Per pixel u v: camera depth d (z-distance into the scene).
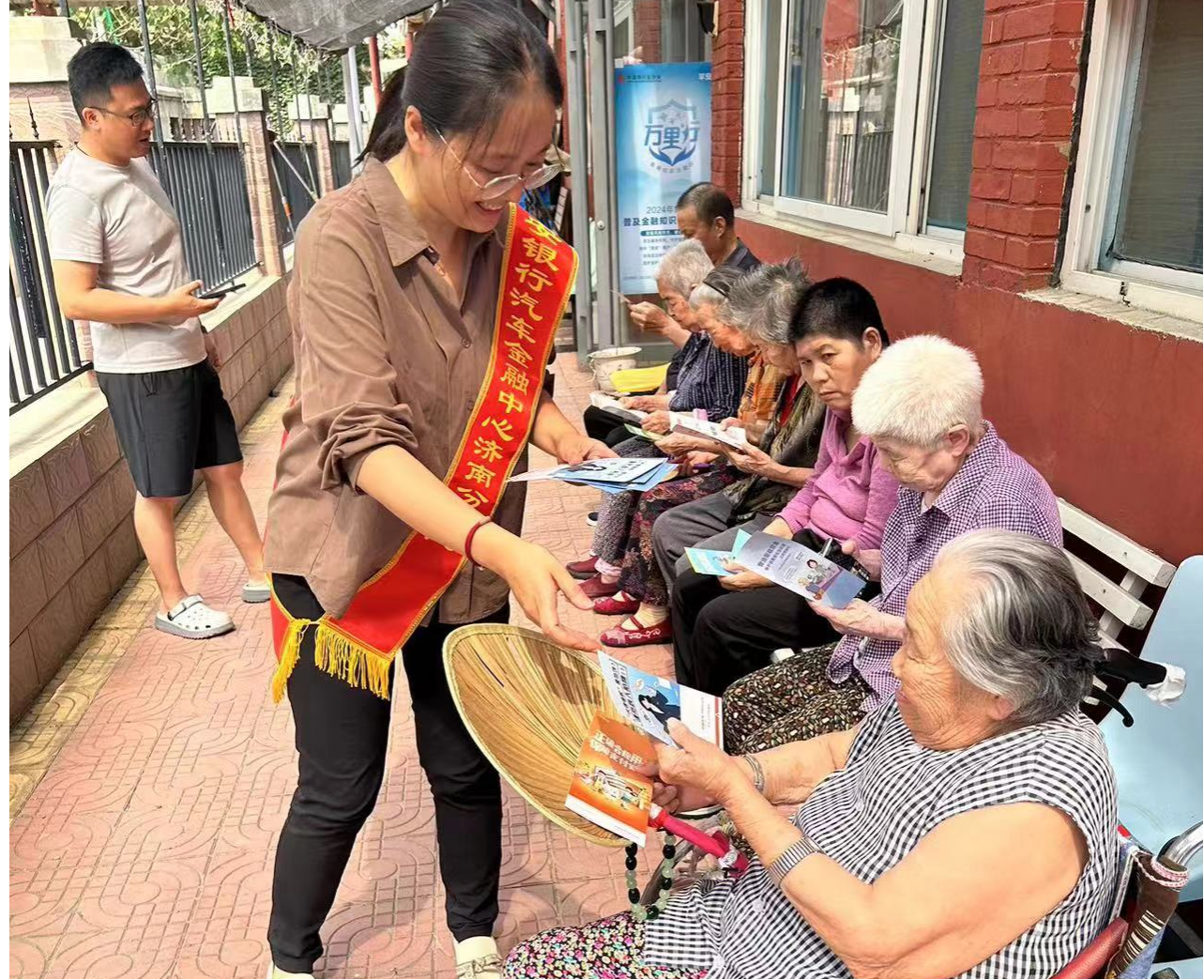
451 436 1.79
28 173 3.93
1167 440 2.21
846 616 2.18
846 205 4.77
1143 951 1.46
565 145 8.97
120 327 3.44
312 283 1.63
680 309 3.91
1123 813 2.02
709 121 6.94
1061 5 2.59
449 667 1.60
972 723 1.48
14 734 3.21
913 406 2.03
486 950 2.03
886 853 1.52
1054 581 1.42
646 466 1.95
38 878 2.51
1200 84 2.39
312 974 2.00
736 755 2.29
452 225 1.71
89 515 4.02
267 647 3.77
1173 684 1.77
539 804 1.53
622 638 3.64
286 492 1.80
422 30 1.55
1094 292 2.69
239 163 7.80
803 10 5.25
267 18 6.22
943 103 3.69
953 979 1.40
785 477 3.07
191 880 2.51
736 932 1.63
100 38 6.65
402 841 2.63
